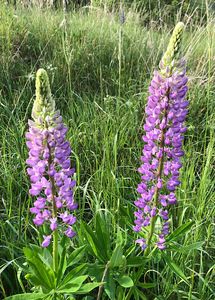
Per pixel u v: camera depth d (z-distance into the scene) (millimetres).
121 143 643
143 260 396
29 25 984
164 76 360
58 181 333
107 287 374
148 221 398
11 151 610
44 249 387
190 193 568
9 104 715
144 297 407
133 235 470
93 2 1254
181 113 361
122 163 608
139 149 647
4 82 787
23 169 559
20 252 461
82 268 365
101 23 1091
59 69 843
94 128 687
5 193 547
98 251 394
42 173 335
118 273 388
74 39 961
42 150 327
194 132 719
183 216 513
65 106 750
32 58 896
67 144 330
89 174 608
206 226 518
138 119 739
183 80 354
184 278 400
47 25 1000
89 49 932
